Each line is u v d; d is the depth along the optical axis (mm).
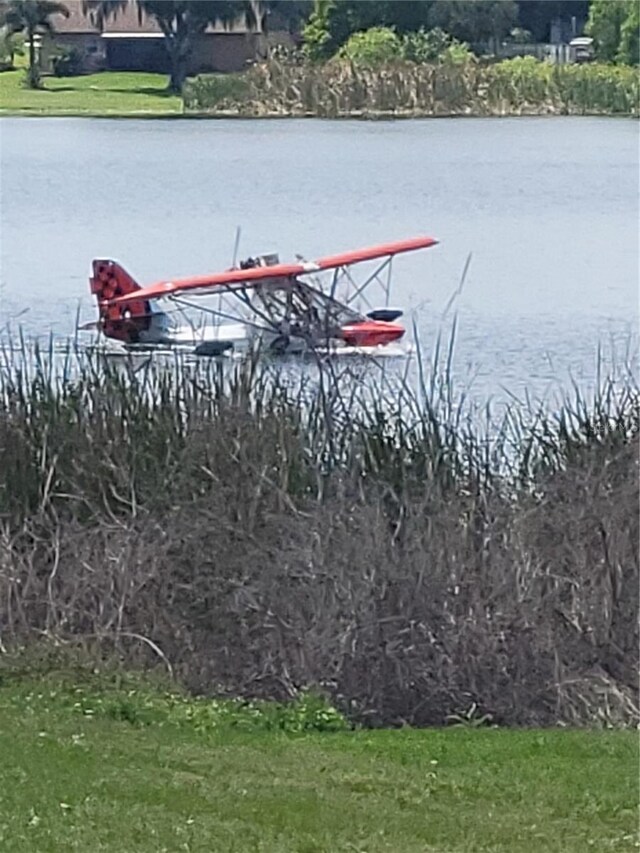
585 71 170250
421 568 33812
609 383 46375
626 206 125750
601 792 21844
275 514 34312
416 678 33562
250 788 21438
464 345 67000
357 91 173375
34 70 179000
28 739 23500
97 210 124000
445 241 109500
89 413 35688
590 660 34062
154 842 18906
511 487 35000
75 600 33500
